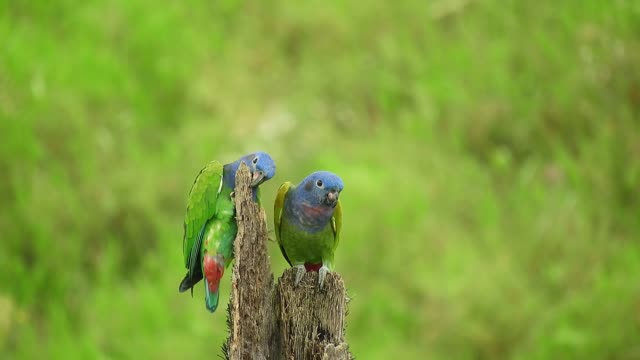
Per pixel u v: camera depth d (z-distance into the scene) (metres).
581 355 13.34
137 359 13.24
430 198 15.64
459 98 17.44
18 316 14.04
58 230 15.05
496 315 13.88
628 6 17.92
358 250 14.64
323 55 19.08
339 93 18.17
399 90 18.02
